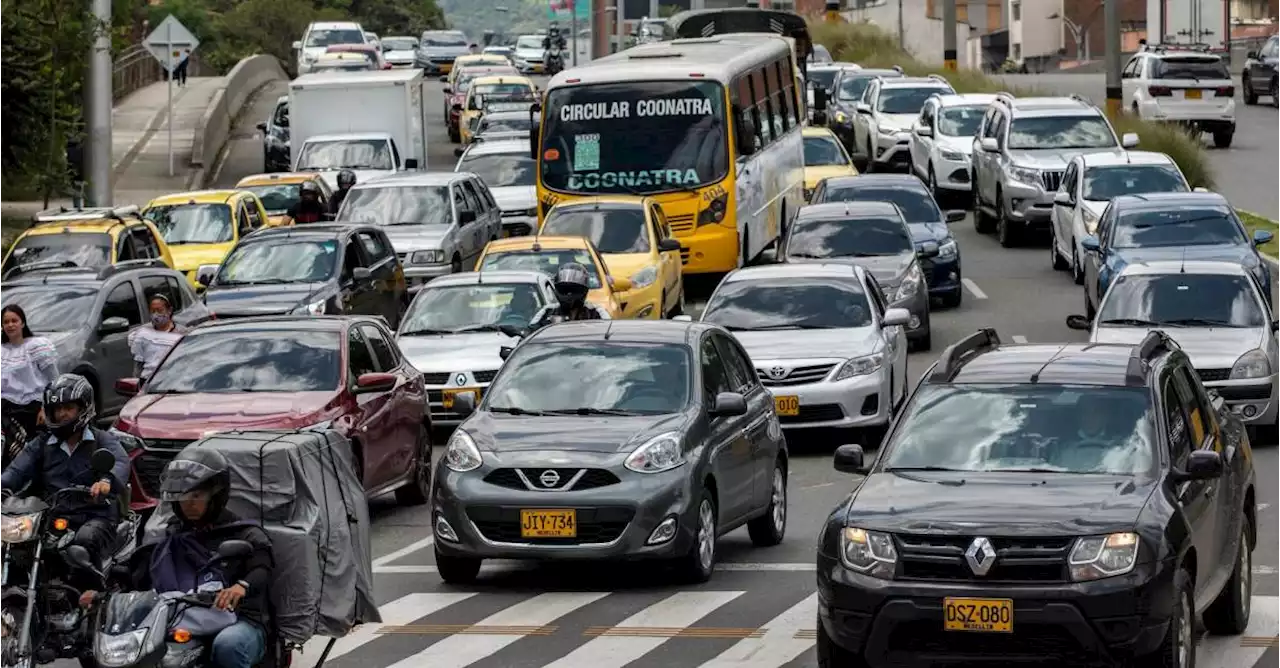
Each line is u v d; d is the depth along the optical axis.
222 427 48.44
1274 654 36.09
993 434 35.06
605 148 93.62
